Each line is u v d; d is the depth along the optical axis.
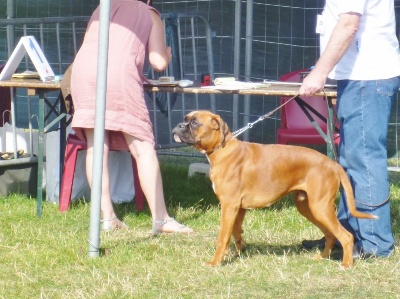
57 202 8.48
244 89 7.11
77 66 7.19
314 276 5.96
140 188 8.16
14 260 6.43
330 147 6.96
